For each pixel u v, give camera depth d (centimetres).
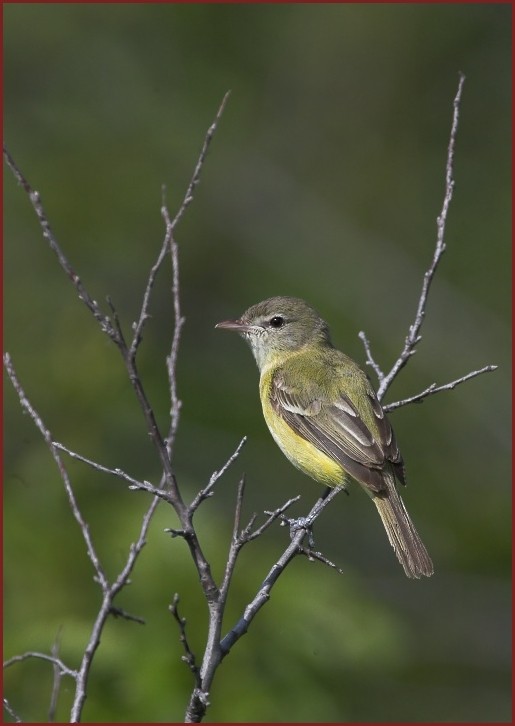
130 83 2053
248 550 1155
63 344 1461
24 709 1021
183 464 1728
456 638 1642
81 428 1391
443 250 888
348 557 1705
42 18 2045
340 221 2084
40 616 1108
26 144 1955
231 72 2119
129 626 1059
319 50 2138
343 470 959
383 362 1961
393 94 2131
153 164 1989
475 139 2111
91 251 1889
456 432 1908
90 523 1200
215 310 1964
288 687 1054
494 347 1983
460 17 2120
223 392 1844
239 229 2042
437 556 1727
